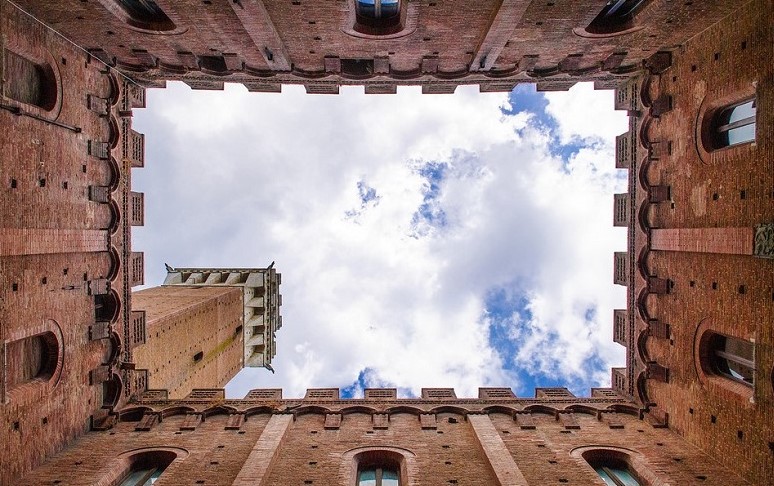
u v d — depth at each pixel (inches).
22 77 676.7
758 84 617.6
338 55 846.5
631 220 920.3
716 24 705.0
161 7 687.1
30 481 647.8
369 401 855.1
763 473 613.3
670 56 811.4
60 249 714.8
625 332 940.0
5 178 613.0
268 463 660.7
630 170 922.1
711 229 698.8
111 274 860.0
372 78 910.4
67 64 750.5
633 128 915.4
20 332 643.5
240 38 776.9
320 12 702.5
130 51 813.2
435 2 678.5
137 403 868.6
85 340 792.3
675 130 799.1
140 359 986.1
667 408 811.4
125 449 737.0
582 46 795.4
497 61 856.3
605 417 835.4
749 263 636.7
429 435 769.6
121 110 881.5
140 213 956.0
